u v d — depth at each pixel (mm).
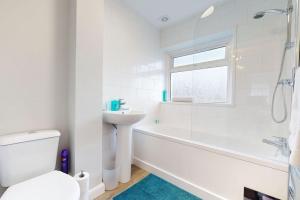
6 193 857
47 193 871
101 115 1558
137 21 2307
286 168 1095
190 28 2410
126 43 2154
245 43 1908
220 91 2172
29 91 1285
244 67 1924
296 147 695
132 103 2271
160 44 2746
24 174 1116
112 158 1982
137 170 2041
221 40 2197
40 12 1323
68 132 1500
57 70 1435
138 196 1530
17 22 1210
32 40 1288
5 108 1178
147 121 2547
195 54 2412
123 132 1753
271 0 1714
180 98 2668
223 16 2041
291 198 990
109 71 1950
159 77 2750
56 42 1421
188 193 1582
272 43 1718
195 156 1576
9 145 1049
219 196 1407
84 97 1422
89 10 1438
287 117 1605
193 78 2434
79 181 1195
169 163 1805
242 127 1936
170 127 2549
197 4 2084
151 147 2002
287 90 1607
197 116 2328
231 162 1347
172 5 2117
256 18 1814
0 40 1142
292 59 1538
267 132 1751
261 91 1798
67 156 1428
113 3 1972
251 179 1247
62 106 1477
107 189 1614
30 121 1296
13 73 1205
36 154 1171
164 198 1507
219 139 1908
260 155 1336
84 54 1409
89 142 1466
